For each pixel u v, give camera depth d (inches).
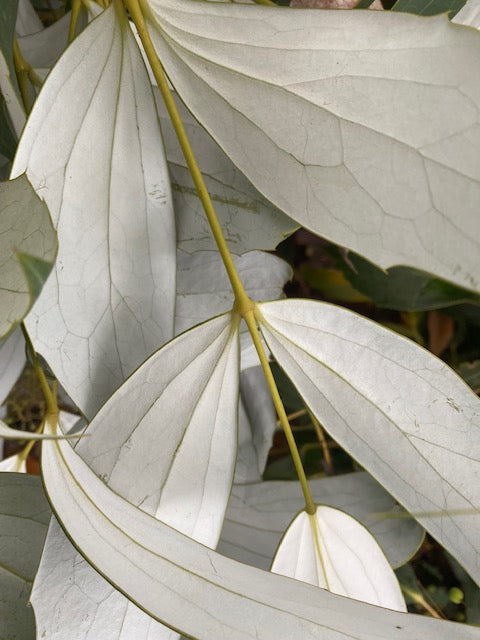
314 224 11.9
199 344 12.5
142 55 12.4
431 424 12.5
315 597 11.7
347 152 11.7
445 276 11.1
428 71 11.4
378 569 13.5
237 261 16.0
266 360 12.7
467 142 11.1
